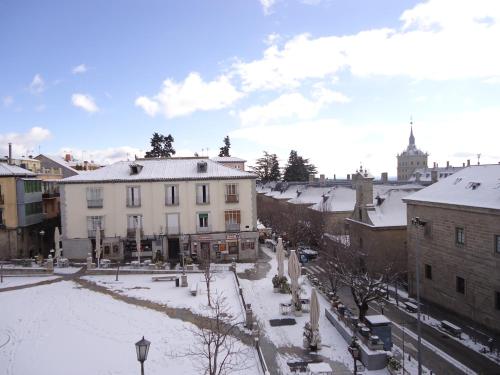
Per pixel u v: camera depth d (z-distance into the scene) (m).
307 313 26.25
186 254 41.41
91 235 41.66
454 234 26.48
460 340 22.73
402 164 170.00
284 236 55.34
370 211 37.88
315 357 19.92
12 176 42.53
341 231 43.66
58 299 28.17
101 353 19.81
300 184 81.56
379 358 18.72
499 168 26.59
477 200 24.50
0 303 27.39
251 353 20.12
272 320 24.34
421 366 18.55
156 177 42.31
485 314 23.86
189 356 19.36
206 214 42.59
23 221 42.94
